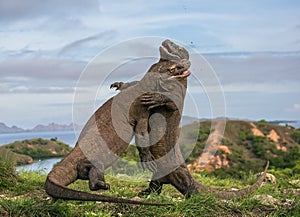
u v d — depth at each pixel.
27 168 14.16
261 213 9.82
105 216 9.09
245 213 9.73
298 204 10.22
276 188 12.92
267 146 41.88
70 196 8.17
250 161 38.25
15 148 26.80
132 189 12.38
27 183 11.88
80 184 12.65
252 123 47.94
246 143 42.53
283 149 42.53
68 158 8.80
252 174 16.02
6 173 11.84
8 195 10.91
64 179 8.58
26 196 10.84
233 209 9.79
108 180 12.75
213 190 10.74
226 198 10.78
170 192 12.34
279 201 10.83
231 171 35.00
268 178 14.55
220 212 9.62
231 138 42.84
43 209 8.82
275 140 44.34
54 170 8.58
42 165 14.77
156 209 9.42
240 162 37.47
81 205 9.80
